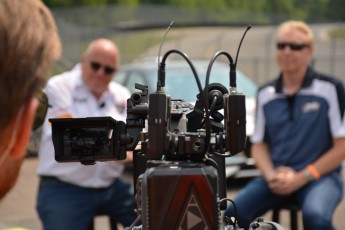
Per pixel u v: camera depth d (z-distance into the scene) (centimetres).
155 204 198
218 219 199
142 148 242
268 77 3077
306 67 562
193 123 239
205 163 220
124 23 5906
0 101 122
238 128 221
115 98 570
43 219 534
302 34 559
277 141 564
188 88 1058
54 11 5525
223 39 4344
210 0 7188
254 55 3912
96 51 557
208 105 232
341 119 552
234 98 221
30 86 125
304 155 555
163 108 210
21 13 124
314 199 520
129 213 555
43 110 225
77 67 575
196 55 4103
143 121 249
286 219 850
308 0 7806
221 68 1130
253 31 4803
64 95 545
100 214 551
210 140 219
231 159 936
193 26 6656
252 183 566
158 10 6419
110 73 559
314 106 555
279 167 560
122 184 556
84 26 5278
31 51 124
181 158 216
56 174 530
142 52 4353
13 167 135
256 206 549
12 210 954
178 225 197
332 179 542
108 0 6250
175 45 4362
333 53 4369
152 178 198
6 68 122
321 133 554
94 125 243
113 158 246
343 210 878
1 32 121
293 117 557
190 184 197
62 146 244
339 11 7856
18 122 128
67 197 530
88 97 555
